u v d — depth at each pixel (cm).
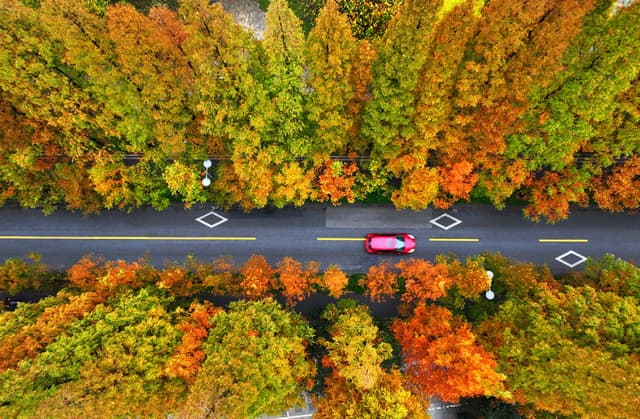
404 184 3031
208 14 2059
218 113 2408
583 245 3475
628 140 2702
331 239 3519
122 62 2261
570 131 2620
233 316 2475
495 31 2125
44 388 2136
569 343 2228
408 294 2956
